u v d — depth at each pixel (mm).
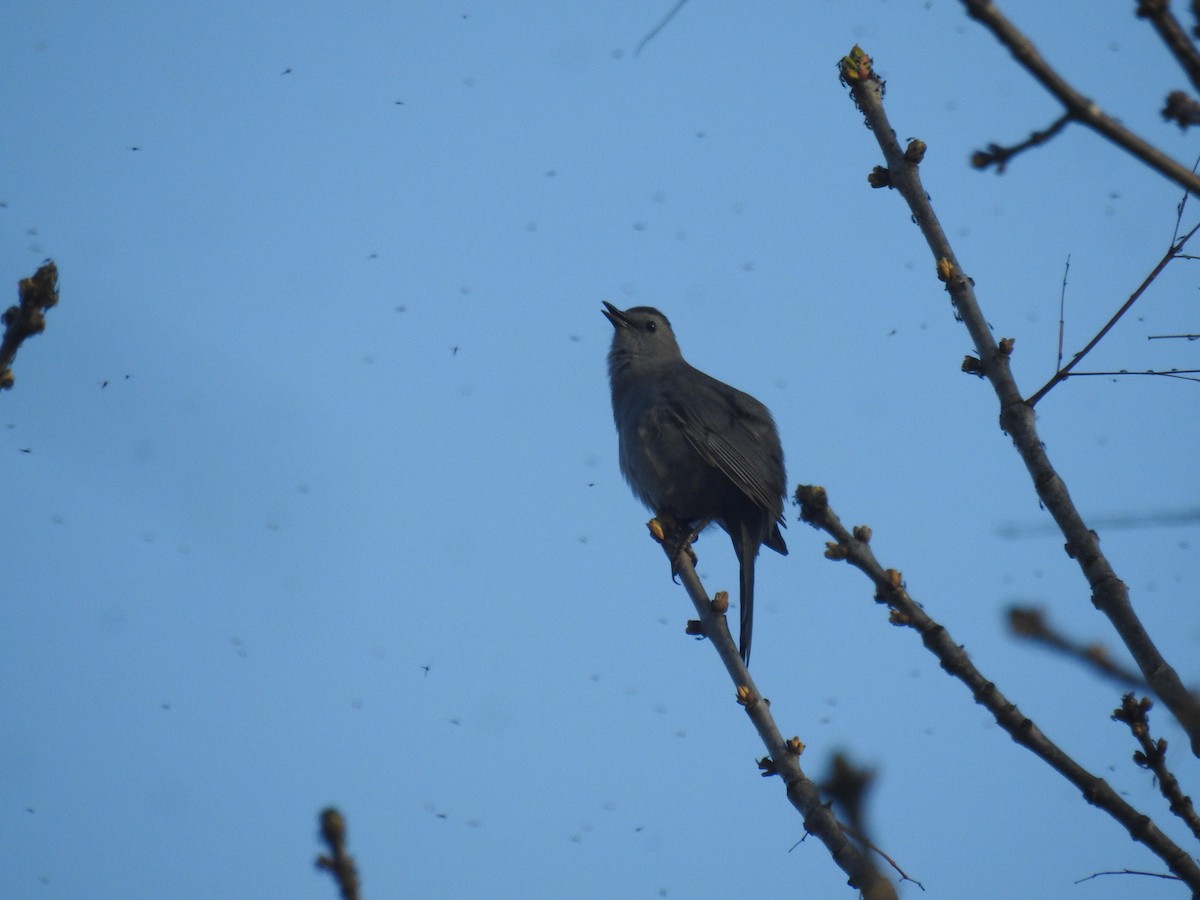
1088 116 5527
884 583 7996
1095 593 8320
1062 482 8727
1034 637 4066
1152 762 8023
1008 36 5488
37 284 6215
